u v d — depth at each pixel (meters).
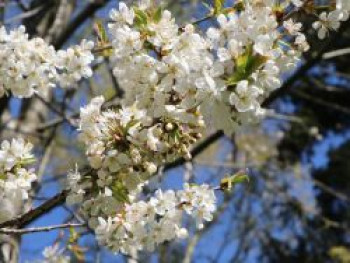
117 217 0.80
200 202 0.81
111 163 0.78
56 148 2.00
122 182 0.79
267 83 0.75
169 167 1.29
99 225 0.80
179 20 1.78
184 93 0.76
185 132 0.78
